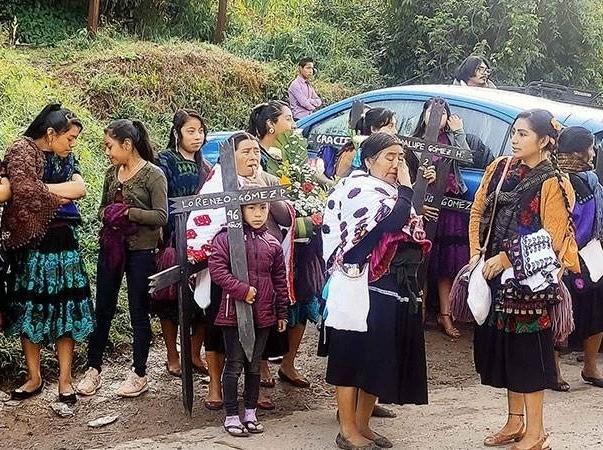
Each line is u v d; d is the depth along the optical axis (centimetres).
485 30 1328
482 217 451
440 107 557
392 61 1423
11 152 478
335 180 561
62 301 492
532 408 434
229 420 468
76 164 509
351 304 426
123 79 1020
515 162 441
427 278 646
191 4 1374
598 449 452
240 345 467
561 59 1367
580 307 550
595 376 571
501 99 653
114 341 584
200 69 1116
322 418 497
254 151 488
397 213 423
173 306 534
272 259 471
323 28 1472
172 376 555
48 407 497
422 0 1384
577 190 530
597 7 1404
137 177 510
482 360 445
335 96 1284
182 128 535
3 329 496
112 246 512
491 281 437
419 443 459
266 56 1363
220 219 471
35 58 1061
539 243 422
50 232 489
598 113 645
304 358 607
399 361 434
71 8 1266
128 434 466
